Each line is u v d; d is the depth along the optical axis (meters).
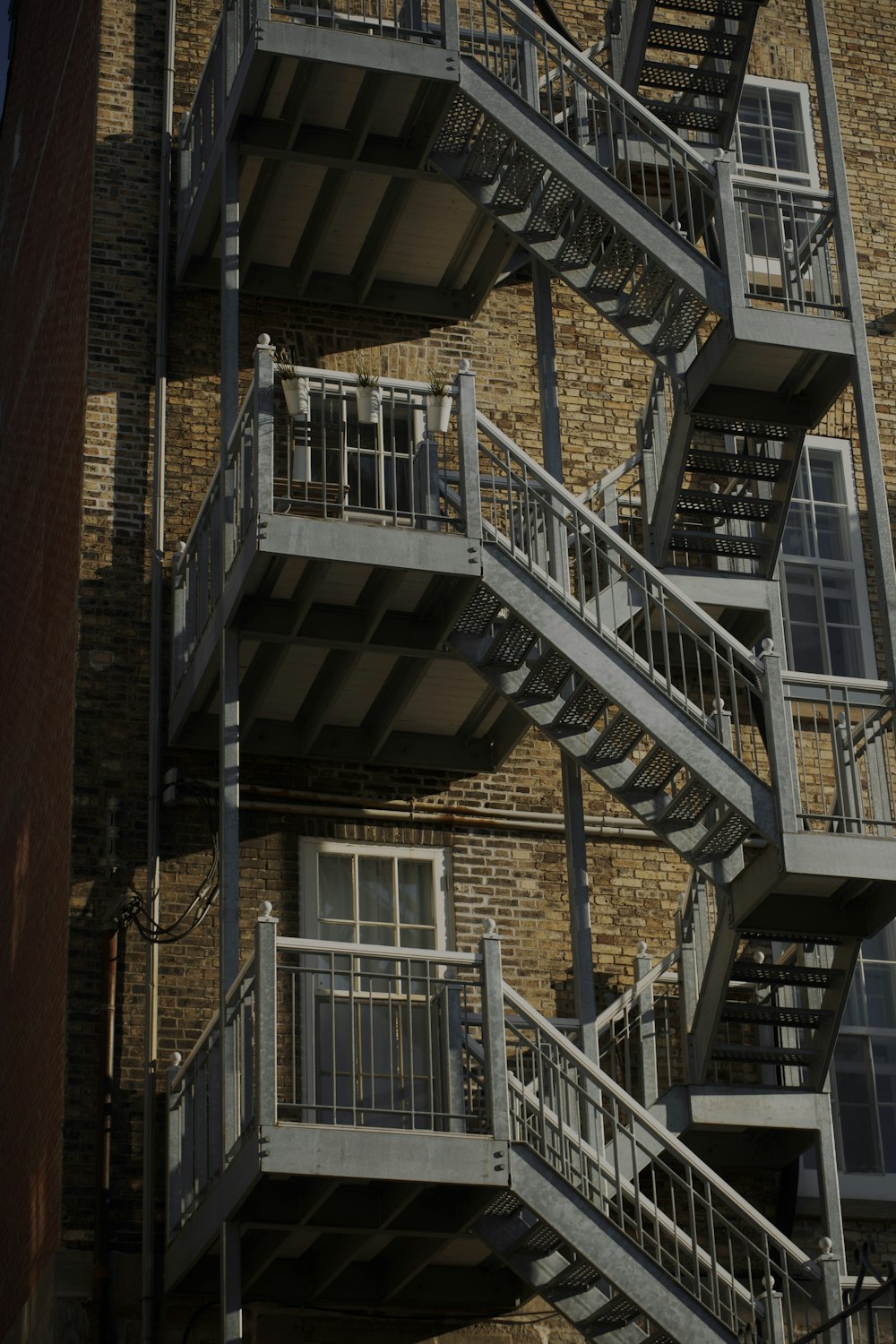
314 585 13.61
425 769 16.09
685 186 15.72
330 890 15.62
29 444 19.83
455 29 15.07
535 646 14.41
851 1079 16.16
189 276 16.94
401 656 14.88
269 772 15.73
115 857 15.09
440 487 14.15
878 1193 15.70
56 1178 14.34
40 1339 14.21
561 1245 13.22
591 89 15.48
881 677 17.66
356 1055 12.41
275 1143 12.02
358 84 15.22
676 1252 12.98
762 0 16.62
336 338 17.20
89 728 15.47
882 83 20.12
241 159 16.00
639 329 15.35
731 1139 15.16
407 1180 12.21
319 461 16.17
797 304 14.90
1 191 24.77
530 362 17.77
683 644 15.12
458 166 15.60
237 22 15.73
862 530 18.16
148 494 16.31
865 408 14.69
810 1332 12.38
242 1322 14.05
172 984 14.90
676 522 16.62
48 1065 15.12
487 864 16.00
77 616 15.84
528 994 15.65
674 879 16.36
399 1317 14.45
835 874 13.30
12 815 18.64
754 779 13.53
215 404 16.75
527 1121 13.09
